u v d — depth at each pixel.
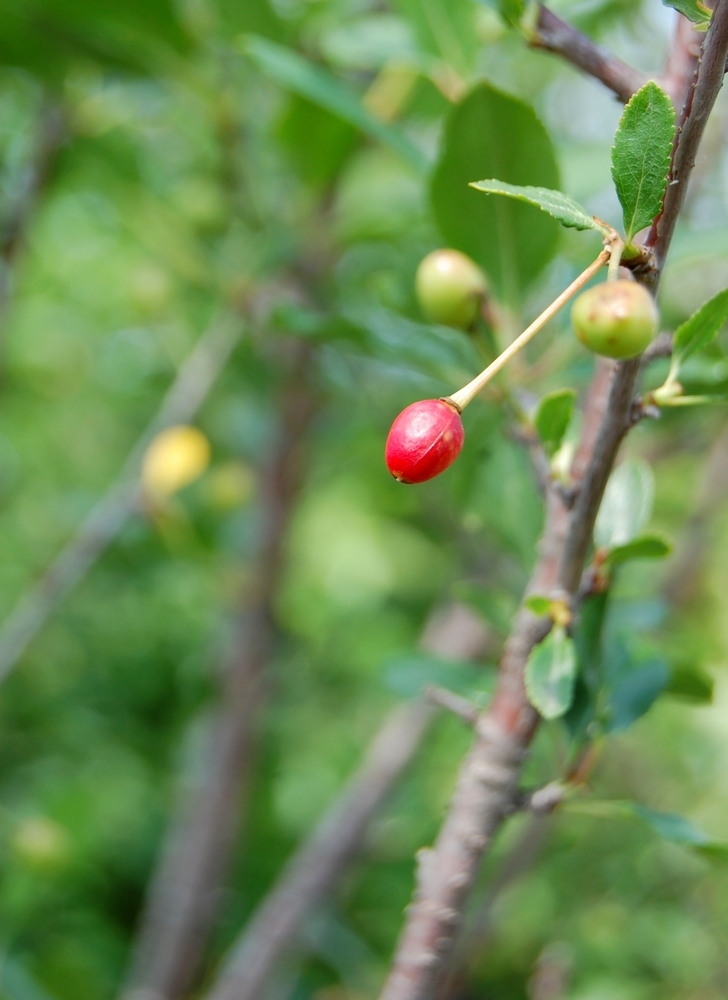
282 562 0.79
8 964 0.68
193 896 0.77
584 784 0.40
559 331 0.47
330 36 0.59
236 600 0.79
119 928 1.03
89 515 0.85
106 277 0.98
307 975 0.91
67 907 0.94
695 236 0.47
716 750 0.99
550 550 0.40
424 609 1.30
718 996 0.87
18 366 0.97
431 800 0.96
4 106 0.72
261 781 1.06
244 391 0.88
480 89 0.41
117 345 1.06
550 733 0.42
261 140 0.68
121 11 0.56
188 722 1.22
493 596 0.47
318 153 0.61
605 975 0.85
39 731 1.19
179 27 0.58
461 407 0.35
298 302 0.66
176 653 1.33
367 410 0.88
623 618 0.48
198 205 0.68
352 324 0.47
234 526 0.81
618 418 0.37
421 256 0.57
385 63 0.58
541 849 0.78
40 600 0.64
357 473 1.05
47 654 1.23
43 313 1.01
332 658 1.18
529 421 0.41
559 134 0.77
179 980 0.76
